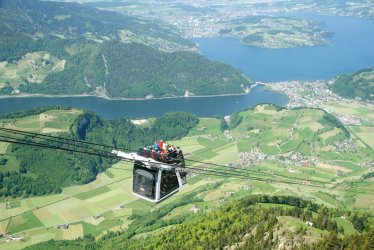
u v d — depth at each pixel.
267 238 186.50
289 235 186.50
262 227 196.25
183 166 66.81
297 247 175.12
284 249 175.12
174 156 65.69
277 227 195.62
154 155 64.19
